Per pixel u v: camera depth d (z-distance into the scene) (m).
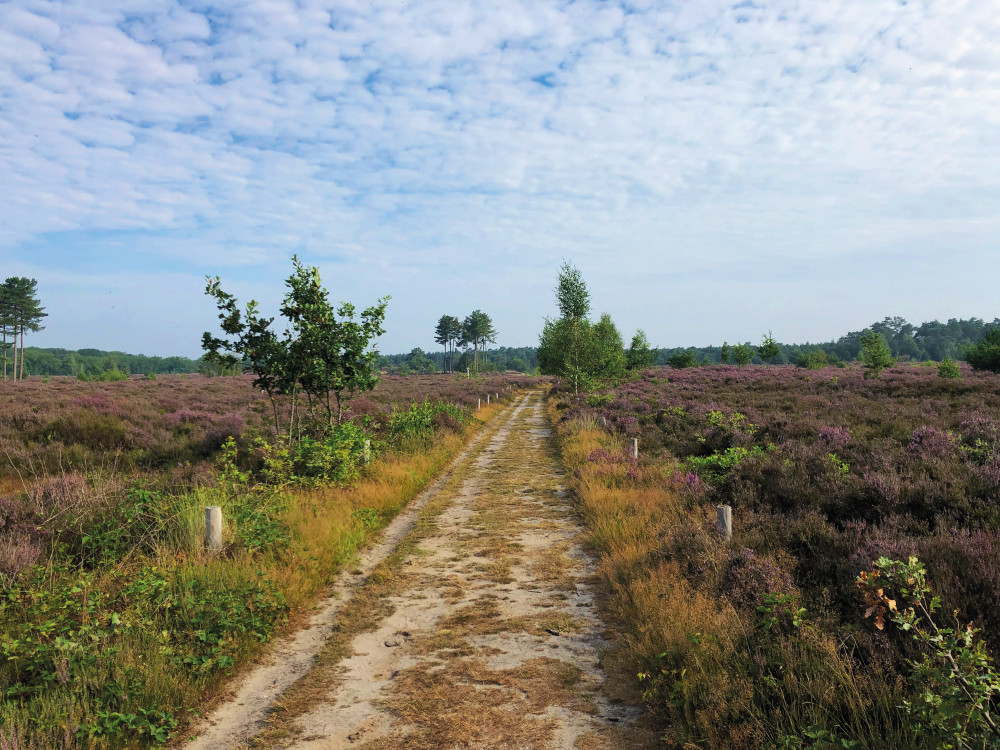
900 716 3.36
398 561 7.85
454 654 5.15
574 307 38.56
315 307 12.16
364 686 4.63
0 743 3.54
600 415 21.73
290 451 11.51
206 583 5.94
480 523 9.77
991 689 2.78
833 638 4.15
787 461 9.16
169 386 40.00
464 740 3.86
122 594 5.62
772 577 5.16
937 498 6.64
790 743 3.29
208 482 9.58
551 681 4.64
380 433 17.16
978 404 19.05
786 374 42.59
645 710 4.18
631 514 8.94
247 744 3.89
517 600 6.41
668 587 5.70
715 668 4.20
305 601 6.26
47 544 6.98
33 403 23.33
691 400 26.98
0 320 88.19
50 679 4.24
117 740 3.79
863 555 5.00
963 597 4.18
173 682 4.36
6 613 5.29
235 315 11.90
